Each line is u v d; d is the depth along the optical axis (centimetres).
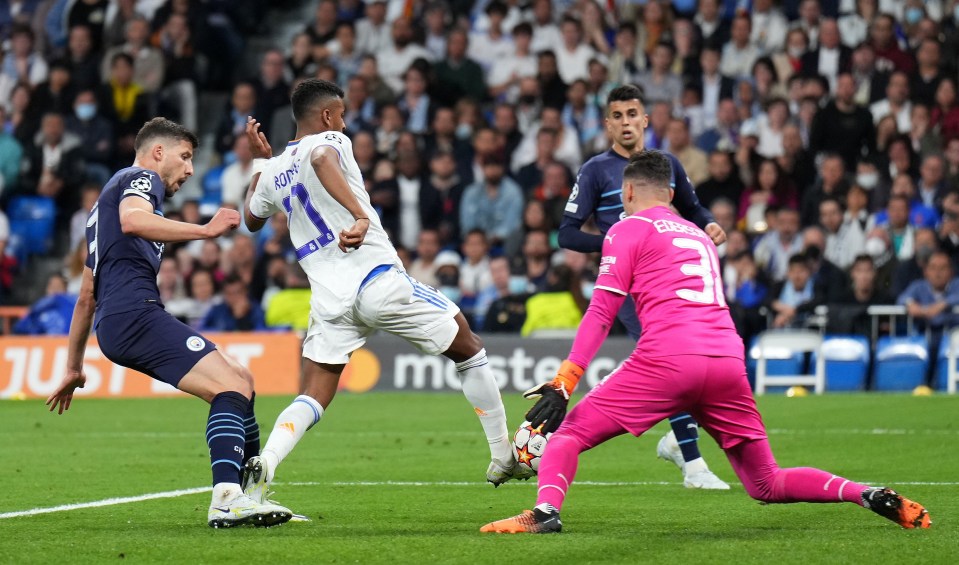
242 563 1602
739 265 5250
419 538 1792
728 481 2681
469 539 1777
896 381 4984
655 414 1800
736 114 6144
